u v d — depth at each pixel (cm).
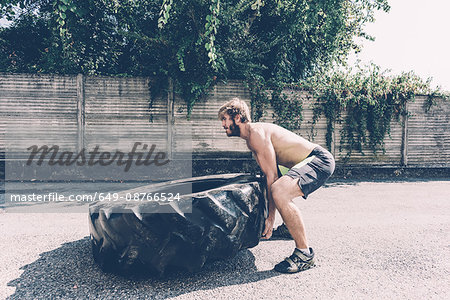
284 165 238
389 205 411
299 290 166
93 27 730
